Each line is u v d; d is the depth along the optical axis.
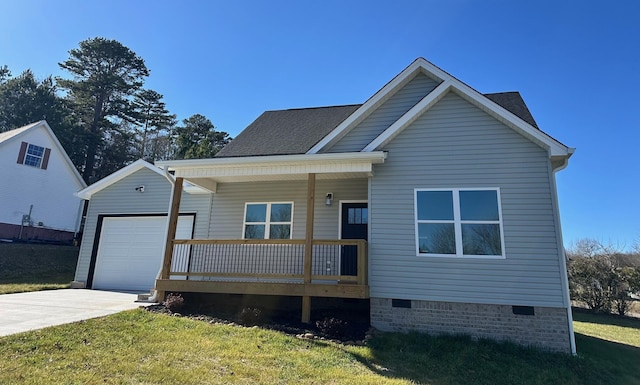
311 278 7.94
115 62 34.16
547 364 6.30
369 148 8.59
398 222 8.20
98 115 32.34
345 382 4.69
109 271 12.30
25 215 20.06
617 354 7.95
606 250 21.05
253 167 9.03
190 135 35.28
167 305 7.94
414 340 6.97
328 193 10.16
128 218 12.62
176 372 4.46
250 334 6.44
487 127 8.27
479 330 7.33
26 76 30.50
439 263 7.80
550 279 7.27
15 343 4.95
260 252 10.06
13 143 19.81
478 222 7.85
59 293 10.19
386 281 7.93
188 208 11.62
